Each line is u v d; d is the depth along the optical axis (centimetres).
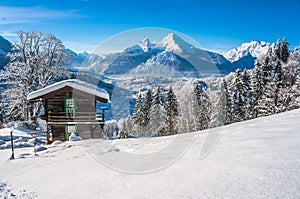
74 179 369
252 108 3003
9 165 581
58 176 413
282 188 188
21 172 498
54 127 1212
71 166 479
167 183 260
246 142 370
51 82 2241
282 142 328
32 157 655
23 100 2086
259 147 321
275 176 212
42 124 1867
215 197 198
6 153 773
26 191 354
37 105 2138
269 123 554
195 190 222
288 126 459
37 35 2161
